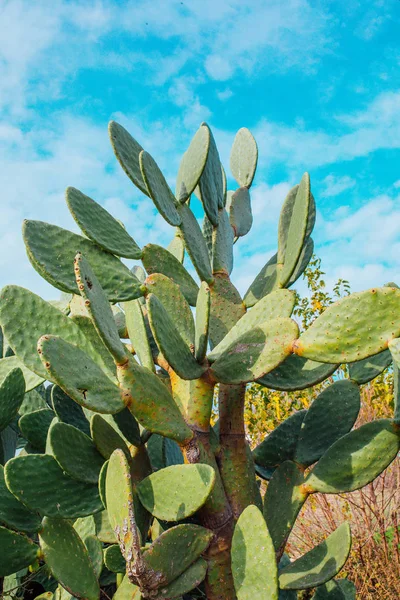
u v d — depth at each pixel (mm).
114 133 2453
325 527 5457
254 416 6121
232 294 2613
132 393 1781
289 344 1878
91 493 1956
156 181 2432
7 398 2119
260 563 1674
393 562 4832
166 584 1694
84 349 2057
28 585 2605
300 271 2688
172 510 1761
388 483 5680
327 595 2592
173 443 2418
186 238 2516
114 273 2326
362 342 1774
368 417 5766
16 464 1832
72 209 2307
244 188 3357
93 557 2191
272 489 2162
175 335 1922
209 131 2590
